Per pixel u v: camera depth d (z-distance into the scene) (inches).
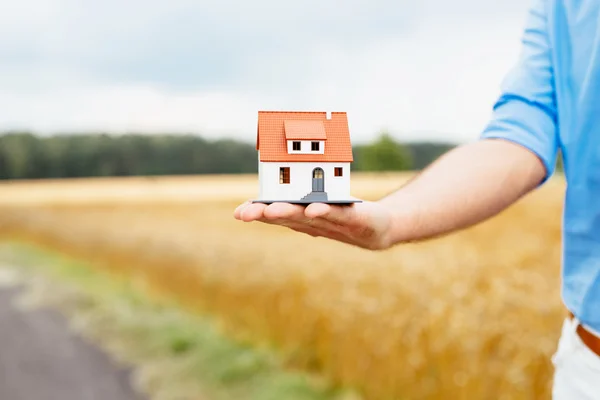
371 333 231.0
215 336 323.6
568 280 61.8
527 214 574.9
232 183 2290.8
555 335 180.4
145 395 269.7
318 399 235.1
